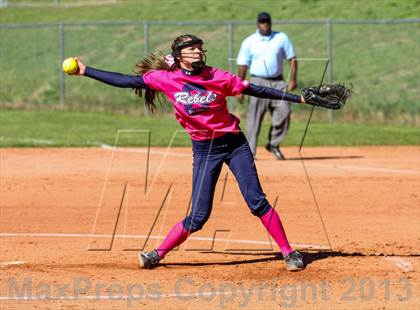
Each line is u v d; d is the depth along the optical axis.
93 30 90.31
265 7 94.12
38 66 82.50
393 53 75.81
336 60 75.44
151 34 87.12
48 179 35.78
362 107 63.66
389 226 26.72
